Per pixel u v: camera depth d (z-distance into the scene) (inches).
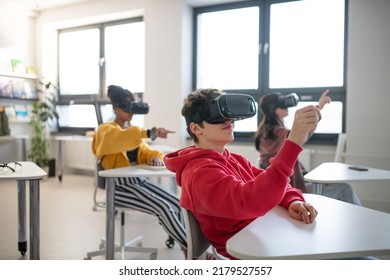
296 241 32.4
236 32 179.9
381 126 140.8
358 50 143.6
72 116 238.4
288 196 44.4
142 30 208.4
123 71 216.2
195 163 42.5
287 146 34.1
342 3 155.4
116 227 119.2
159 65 186.5
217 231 42.7
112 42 219.9
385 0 138.2
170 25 182.9
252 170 51.2
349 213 42.6
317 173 83.7
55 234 111.8
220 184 37.5
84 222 125.3
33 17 235.6
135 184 84.9
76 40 235.1
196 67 188.5
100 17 212.2
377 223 38.3
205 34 188.5
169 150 126.9
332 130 158.6
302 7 163.6
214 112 42.1
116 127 90.7
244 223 41.0
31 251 78.2
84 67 232.2
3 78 216.8
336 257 29.5
